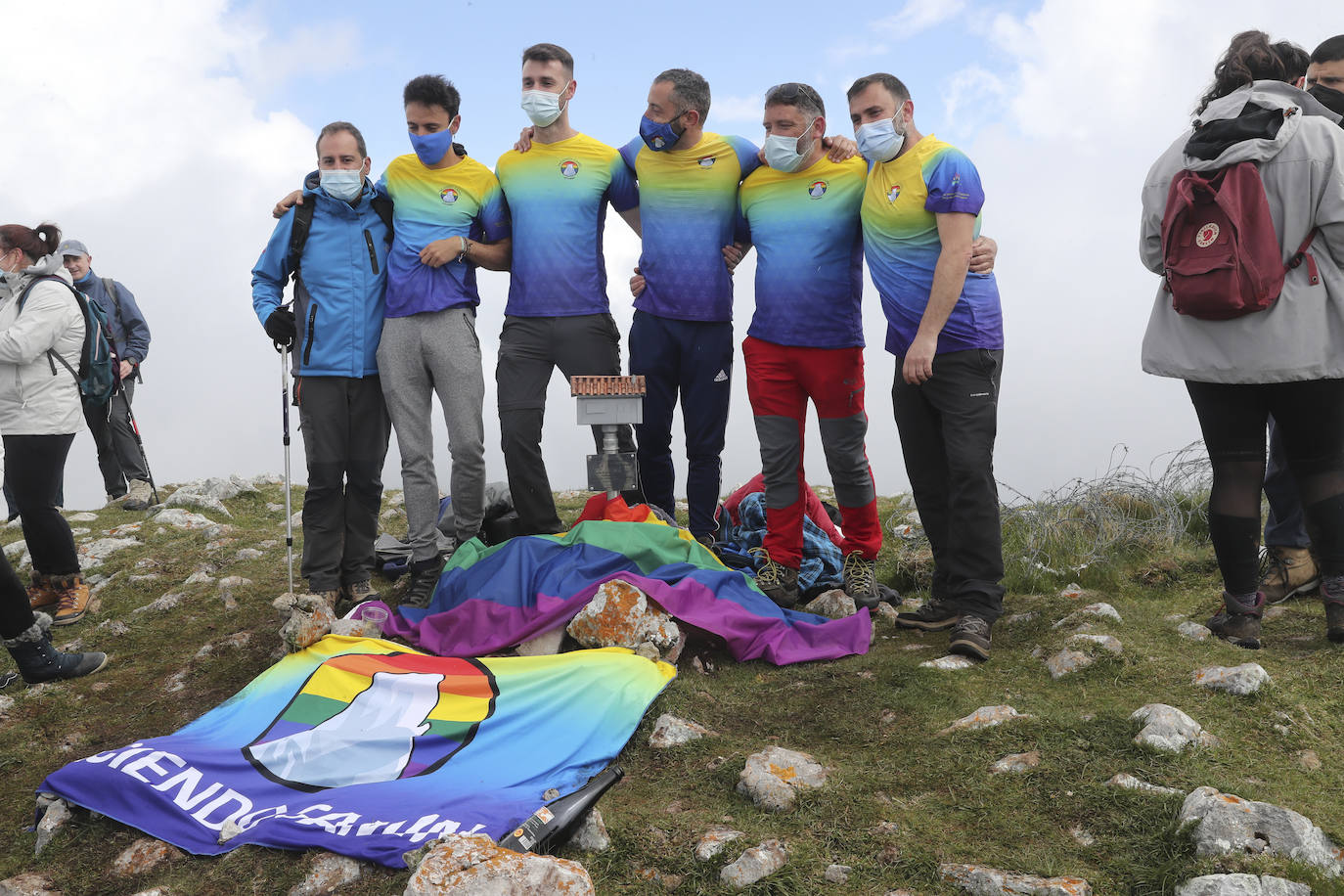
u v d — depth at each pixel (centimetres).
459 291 518
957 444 436
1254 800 281
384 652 424
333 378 511
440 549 575
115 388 836
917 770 324
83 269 839
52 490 541
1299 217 360
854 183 485
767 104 481
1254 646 394
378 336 518
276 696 404
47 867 316
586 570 462
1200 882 245
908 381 430
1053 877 258
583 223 526
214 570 625
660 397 555
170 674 478
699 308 535
